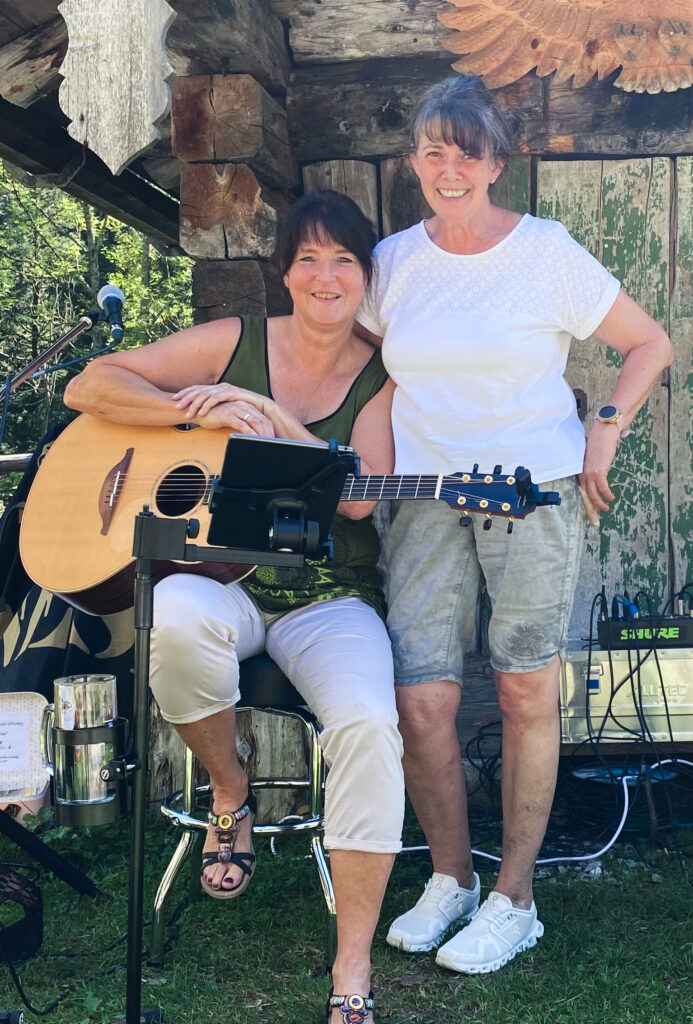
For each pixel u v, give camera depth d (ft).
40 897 8.16
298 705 8.20
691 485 12.14
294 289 8.29
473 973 7.72
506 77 11.65
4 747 7.25
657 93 11.71
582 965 7.70
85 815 6.64
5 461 13.38
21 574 11.17
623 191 12.05
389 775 6.90
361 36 11.78
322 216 8.15
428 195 8.05
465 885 8.56
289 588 8.17
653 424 12.18
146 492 8.58
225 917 8.76
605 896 8.96
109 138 8.84
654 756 11.23
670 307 12.09
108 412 8.70
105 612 8.87
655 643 10.25
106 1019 7.16
